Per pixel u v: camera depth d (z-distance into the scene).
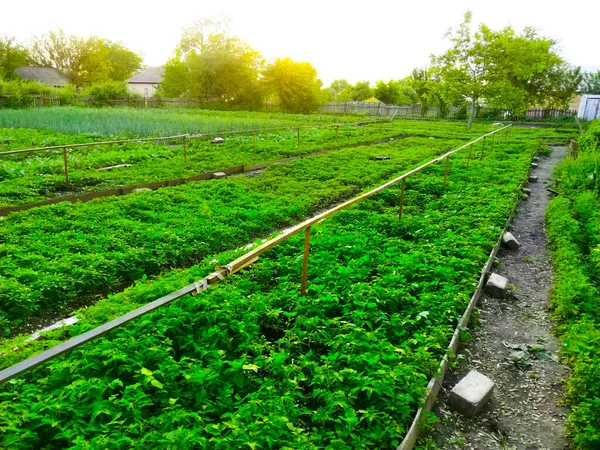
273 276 6.12
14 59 54.97
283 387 3.78
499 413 4.02
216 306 4.82
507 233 8.38
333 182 12.37
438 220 8.75
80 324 4.56
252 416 3.33
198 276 5.70
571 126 35.31
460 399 3.97
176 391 3.63
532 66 32.22
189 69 51.53
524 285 6.72
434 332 4.66
